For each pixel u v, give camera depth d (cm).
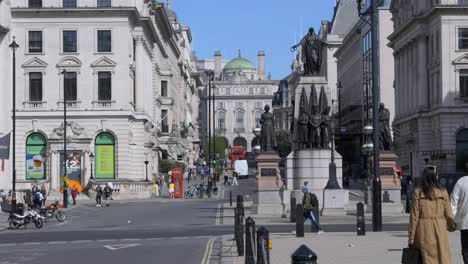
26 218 4894
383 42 12988
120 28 8769
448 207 1694
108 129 8738
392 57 12975
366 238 3262
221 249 3006
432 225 1670
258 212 5400
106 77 8788
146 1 9950
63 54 8750
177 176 9112
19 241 3800
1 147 5706
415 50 10562
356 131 12838
